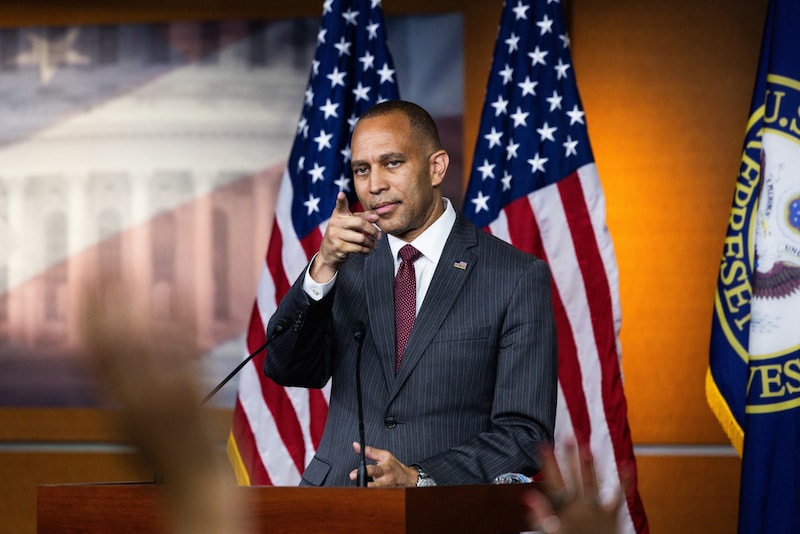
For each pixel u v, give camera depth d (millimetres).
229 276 9422
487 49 9219
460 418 4711
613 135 9125
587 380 7633
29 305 9648
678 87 9078
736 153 8984
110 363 843
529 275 4922
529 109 7996
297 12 9508
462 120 9234
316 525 3133
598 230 7797
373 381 4844
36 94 9750
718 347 7629
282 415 7871
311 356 4785
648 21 9133
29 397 9570
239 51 9547
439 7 9289
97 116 9688
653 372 8953
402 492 3041
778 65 7441
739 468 8805
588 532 1405
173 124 9594
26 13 9781
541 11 8148
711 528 8812
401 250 5055
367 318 4965
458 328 4801
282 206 8172
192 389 871
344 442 4781
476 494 3436
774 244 7266
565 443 1521
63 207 9664
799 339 7172
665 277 9000
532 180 7875
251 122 9508
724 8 9062
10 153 9758
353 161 5078
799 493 7086
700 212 9000
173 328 868
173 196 9539
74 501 3449
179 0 9617
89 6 9727
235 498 1013
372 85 8234
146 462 878
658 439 8906
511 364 4742
